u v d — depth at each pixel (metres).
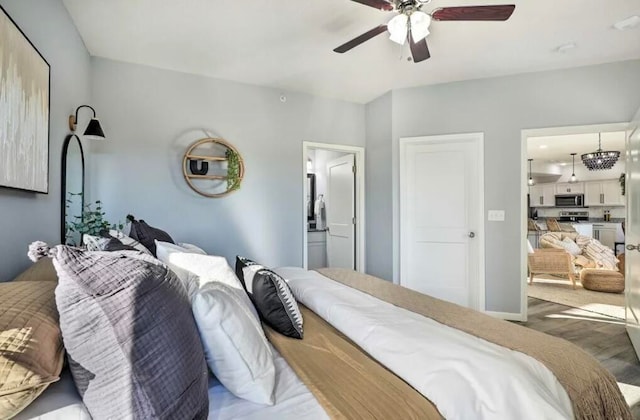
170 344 0.75
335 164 4.97
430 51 2.95
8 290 0.81
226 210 3.56
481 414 0.86
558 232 6.82
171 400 0.71
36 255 0.77
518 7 2.31
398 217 3.90
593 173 8.30
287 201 3.89
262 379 0.94
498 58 3.11
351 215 4.50
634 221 2.71
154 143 3.23
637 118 2.61
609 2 2.26
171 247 1.47
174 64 3.19
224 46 2.85
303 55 3.03
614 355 2.61
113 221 3.05
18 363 0.61
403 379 1.01
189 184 3.34
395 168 3.91
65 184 2.19
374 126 4.20
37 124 1.67
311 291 1.70
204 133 3.45
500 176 3.54
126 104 3.11
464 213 3.73
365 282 2.05
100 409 0.69
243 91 3.65
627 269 2.97
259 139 3.73
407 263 3.90
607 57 3.11
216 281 1.12
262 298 1.34
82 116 2.65
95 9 2.30
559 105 3.36
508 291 3.51
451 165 3.77
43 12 1.85
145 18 2.42
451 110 3.70
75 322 0.70
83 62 2.71
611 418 1.05
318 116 4.08
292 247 3.91
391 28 2.01
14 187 1.42
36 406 0.69
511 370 0.94
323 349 1.18
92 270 0.73
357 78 3.57
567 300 4.20
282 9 2.32
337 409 0.84
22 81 1.49
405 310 1.48
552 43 2.82
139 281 0.75
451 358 1.00
